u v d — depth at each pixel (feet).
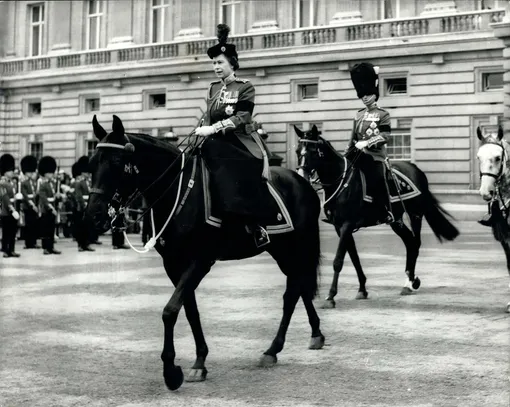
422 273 46.55
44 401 19.94
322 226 97.40
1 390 21.01
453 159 94.48
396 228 38.27
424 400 19.61
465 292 38.45
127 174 20.84
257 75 108.37
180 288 20.74
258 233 22.91
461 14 93.35
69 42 132.36
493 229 32.73
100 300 37.37
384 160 36.63
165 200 21.47
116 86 122.01
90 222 20.27
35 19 138.62
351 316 31.76
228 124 22.35
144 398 20.11
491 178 31.81
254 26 110.93
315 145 34.81
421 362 23.66
